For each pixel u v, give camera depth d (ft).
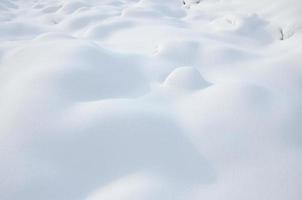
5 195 4.07
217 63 9.13
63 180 4.41
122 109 5.56
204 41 10.32
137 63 8.15
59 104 5.57
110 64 7.51
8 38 12.19
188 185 4.47
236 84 6.32
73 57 7.09
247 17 12.64
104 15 14.03
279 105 5.99
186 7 16.97
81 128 5.09
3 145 4.70
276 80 7.64
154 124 5.40
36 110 5.33
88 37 11.61
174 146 5.12
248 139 5.23
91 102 5.84
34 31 13.14
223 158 4.94
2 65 7.62
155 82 7.37
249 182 4.50
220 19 13.47
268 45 11.12
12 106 5.48
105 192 4.24
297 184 4.45
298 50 8.99
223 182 4.53
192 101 6.28
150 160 4.85
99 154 4.85
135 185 4.27
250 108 5.77
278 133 5.35
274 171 4.67
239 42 11.23
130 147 4.99
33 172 4.34
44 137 4.90
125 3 17.24
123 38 11.25
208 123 5.58
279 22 12.21
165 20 13.38
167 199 4.11
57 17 15.03
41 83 6.06
